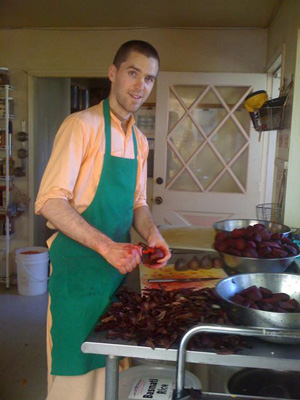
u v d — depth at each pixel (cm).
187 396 103
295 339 103
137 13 345
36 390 236
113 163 151
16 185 417
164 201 376
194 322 114
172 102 372
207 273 166
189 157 374
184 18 354
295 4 253
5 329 313
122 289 147
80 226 129
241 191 370
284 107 268
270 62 340
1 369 257
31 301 369
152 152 404
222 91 367
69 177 138
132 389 130
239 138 370
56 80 479
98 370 153
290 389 125
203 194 372
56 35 391
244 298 117
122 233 161
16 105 405
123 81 146
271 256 157
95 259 146
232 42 374
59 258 147
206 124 373
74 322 144
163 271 169
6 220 398
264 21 352
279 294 123
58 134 145
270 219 280
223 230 184
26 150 411
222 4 317
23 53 397
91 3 323
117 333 111
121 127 157
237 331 100
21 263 378
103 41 387
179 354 101
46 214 134
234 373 133
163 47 380
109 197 152
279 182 287
